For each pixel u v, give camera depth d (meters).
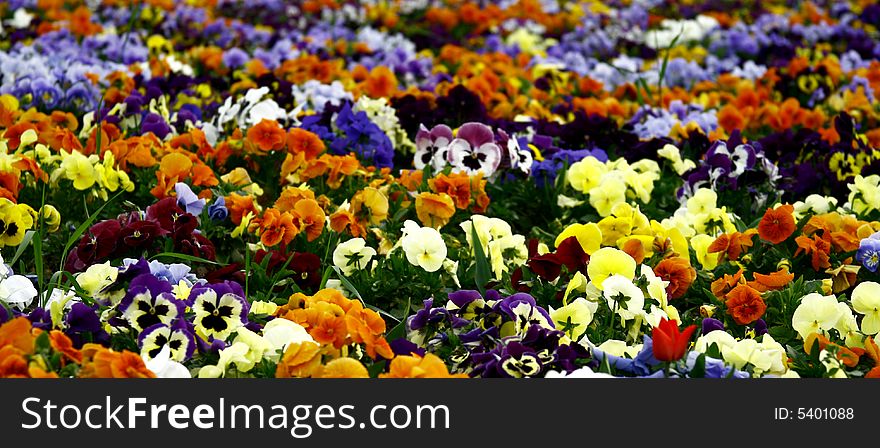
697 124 6.31
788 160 6.00
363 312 3.22
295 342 2.98
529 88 8.17
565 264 3.76
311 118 5.77
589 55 10.95
